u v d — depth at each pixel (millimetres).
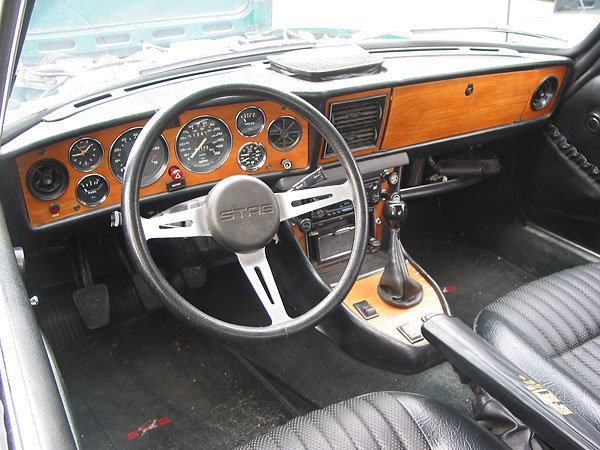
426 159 2527
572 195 2307
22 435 552
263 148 1844
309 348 2242
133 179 1204
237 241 1315
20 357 646
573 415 942
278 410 1972
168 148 1692
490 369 1032
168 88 1815
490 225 2738
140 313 2455
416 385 2049
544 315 1482
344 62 1912
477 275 2635
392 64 2059
